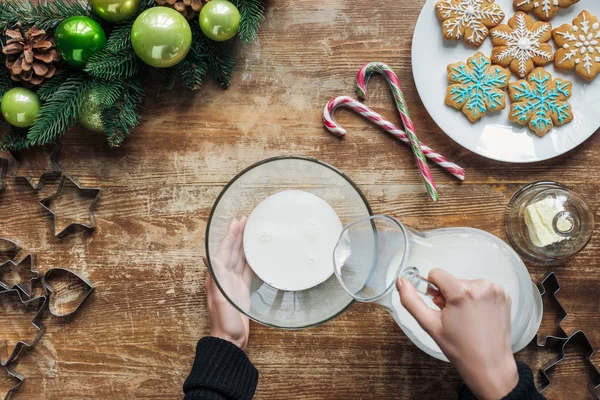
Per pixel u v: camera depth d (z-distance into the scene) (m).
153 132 0.91
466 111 0.88
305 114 0.91
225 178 0.91
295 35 0.91
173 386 0.91
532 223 0.87
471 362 0.72
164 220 0.91
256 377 0.87
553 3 0.87
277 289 0.86
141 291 0.91
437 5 0.87
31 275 0.93
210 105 0.91
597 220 0.90
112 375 0.92
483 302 0.72
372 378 0.90
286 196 0.86
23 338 0.92
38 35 0.82
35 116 0.85
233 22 0.82
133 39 0.80
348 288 0.77
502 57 0.88
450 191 0.91
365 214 0.84
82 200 0.92
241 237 0.86
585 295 0.90
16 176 0.91
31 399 0.92
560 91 0.87
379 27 0.90
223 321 0.88
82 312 0.92
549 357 0.89
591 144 0.90
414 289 0.74
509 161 0.88
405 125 0.88
